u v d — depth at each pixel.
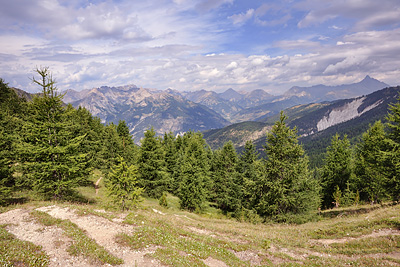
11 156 22.92
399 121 26.75
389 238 16.58
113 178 25.16
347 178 44.50
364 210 28.45
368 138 40.97
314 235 20.22
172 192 53.16
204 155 47.75
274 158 28.45
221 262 13.62
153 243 14.02
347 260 14.40
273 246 17.75
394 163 26.50
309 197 27.52
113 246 12.84
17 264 9.30
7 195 22.92
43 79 23.06
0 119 33.97
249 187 30.70
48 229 13.72
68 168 23.66
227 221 30.30
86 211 17.98
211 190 48.72
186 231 19.17
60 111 25.09
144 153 42.41
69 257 10.81
